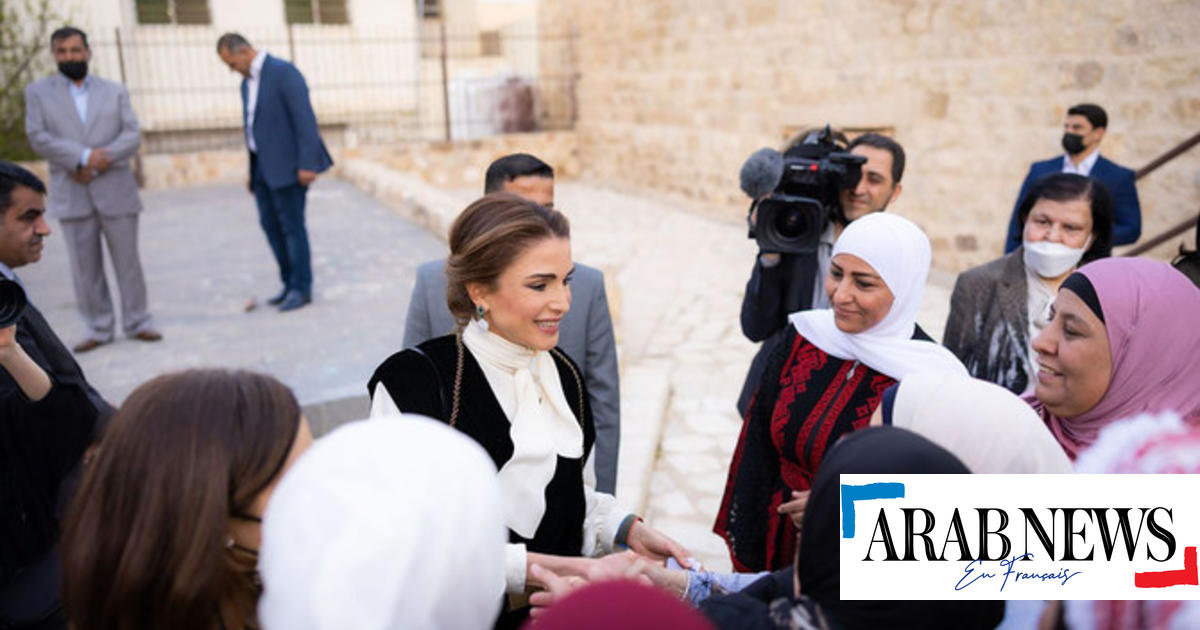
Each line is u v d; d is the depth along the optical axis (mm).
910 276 2111
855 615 1084
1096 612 1200
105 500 1031
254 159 6199
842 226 3084
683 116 13531
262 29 16656
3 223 2648
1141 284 1614
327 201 11977
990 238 7957
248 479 1051
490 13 26906
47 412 1854
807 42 10188
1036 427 1289
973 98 7930
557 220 1681
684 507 4066
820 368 2234
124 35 15500
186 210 11477
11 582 1855
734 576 1748
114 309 6129
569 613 759
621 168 15805
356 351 5203
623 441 4559
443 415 1691
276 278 7387
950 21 8078
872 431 1131
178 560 1001
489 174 2646
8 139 13289
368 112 17672
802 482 2232
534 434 1745
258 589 1104
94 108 5117
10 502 1831
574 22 16859
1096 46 6762
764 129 11398
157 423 1047
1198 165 6094
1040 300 2631
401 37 17719
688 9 12906
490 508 930
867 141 3189
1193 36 6066
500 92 17891
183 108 16234
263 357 5117
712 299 7922
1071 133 5027
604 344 2625
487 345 1733
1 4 13508
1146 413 1564
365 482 875
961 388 1339
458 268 1673
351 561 827
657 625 747
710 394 5543
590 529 1975
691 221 12336
